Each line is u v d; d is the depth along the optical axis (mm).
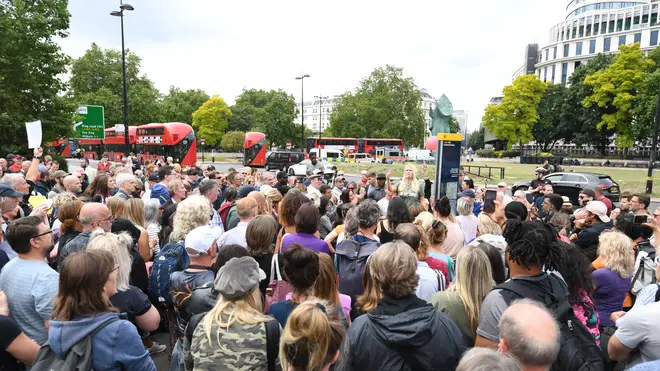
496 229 4574
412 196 7555
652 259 3844
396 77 69188
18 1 19625
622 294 3643
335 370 2045
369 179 9773
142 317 2930
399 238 3512
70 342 2041
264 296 3439
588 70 60594
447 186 11359
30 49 20109
